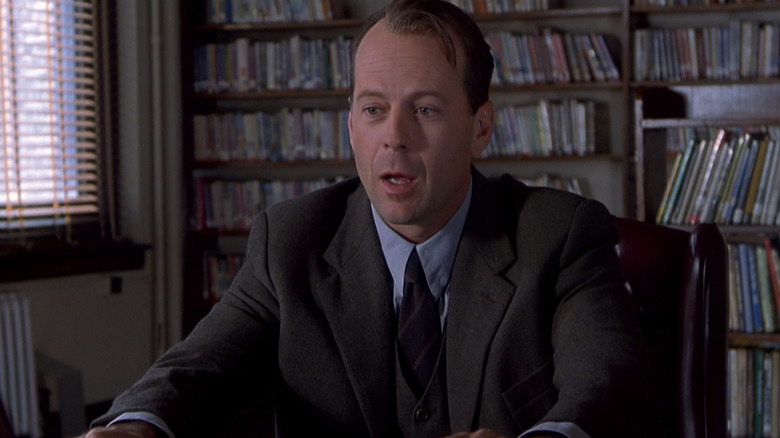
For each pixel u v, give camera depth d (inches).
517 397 42.5
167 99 176.9
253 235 49.4
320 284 46.1
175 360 44.3
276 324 48.3
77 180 165.2
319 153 174.6
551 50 166.2
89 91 165.0
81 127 165.8
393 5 41.2
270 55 174.1
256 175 186.9
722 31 161.3
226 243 188.7
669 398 47.7
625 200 161.6
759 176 115.0
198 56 176.4
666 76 163.5
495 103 178.2
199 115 177.5
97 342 164.7
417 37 40.1
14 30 151.8
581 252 44.3
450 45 40.1
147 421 38.4
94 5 165.2
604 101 173.6
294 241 47.8
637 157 112.4
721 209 116.0
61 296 158.1
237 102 186.2
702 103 113.8
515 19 166.1
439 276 45.3
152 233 175.3
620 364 38.2
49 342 155.9
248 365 46.9
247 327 47.1
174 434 39.7
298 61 173.3
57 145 158.9
